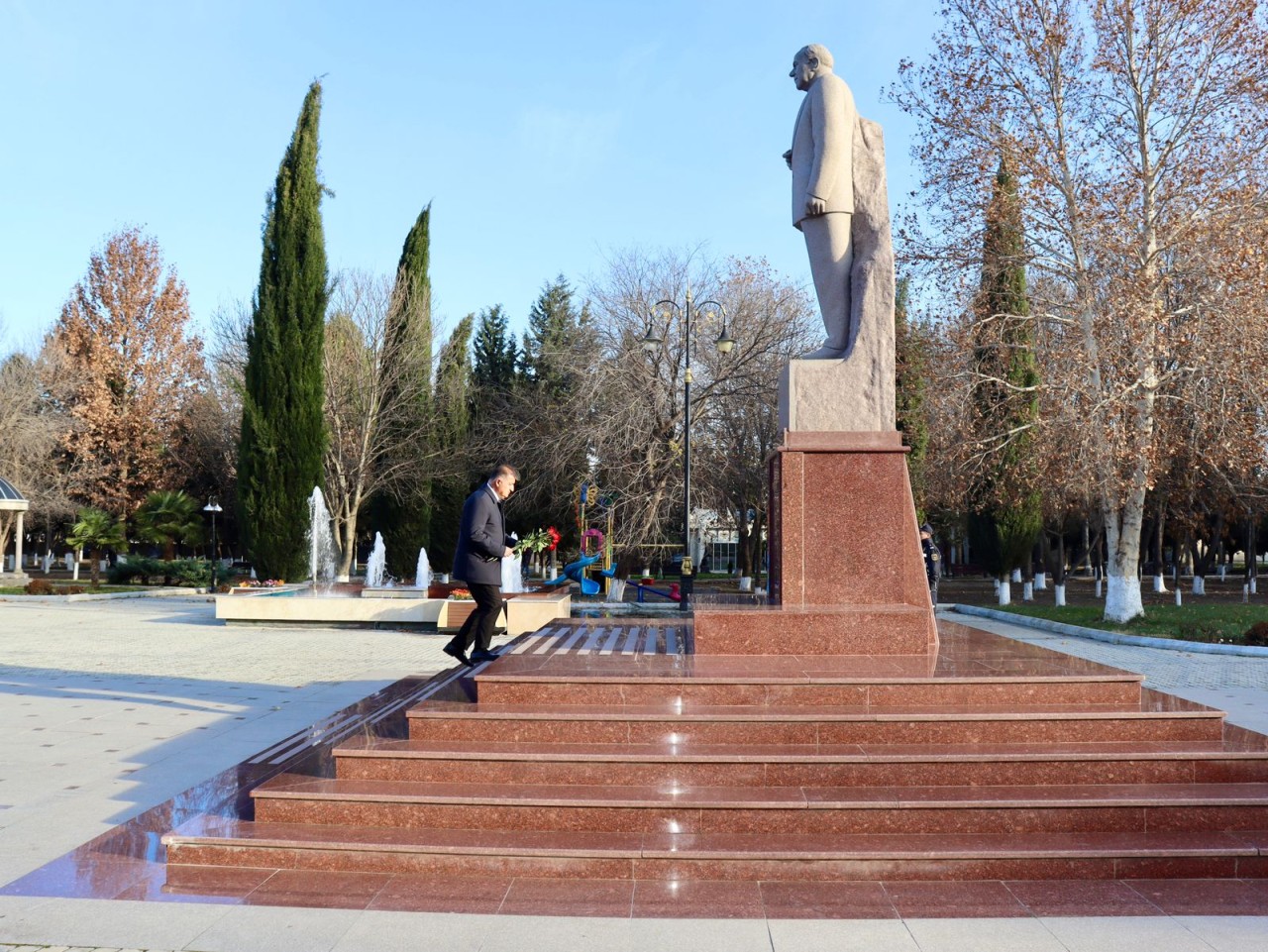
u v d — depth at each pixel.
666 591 22.83
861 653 6.19
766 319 26.20
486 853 4.23
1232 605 21.34
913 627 6.19
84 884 4.18
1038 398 19.23
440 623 18.09
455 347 34.56
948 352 19.84
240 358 36.16
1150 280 16.55
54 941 3.58
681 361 25.73
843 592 6.47
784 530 6.54
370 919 3.77
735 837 4.36
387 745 4.98
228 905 3.92
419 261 32.88
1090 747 4.86
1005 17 17.95
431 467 32.56
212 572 31.25
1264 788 4.63
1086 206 17.69
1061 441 18.55
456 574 6.65
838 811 4.41
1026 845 4.24
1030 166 17.67
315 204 27.55
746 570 28.61
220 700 9.42
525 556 35.78
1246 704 8.98
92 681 10.88
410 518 32.19
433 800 4.53
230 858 4.39
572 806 4.46
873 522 6.51
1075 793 4.54
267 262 27.08
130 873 4.32
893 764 4.67
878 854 4.16
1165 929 3.65
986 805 4.40
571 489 29.42
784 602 6.48
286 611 18.80
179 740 7.36
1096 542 28.81
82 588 29.81
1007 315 18.78
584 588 22.33
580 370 26.48
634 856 4.18
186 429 38.16
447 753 4.80
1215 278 16.52
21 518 32.25
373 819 4.57
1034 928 3.66
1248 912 3.82
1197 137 17.33
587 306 27.66
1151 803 4.43
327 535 30.70
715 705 5.22
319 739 5.90
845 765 4.67
